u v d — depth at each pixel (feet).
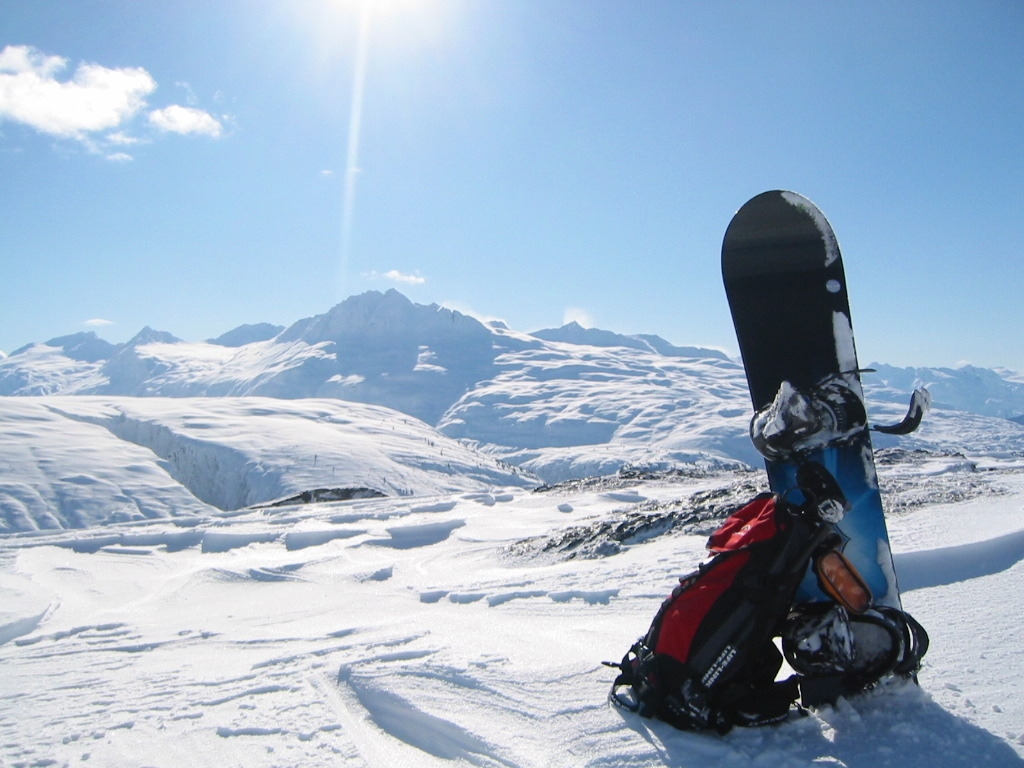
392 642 9.14
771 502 6.05
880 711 5.66
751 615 5.67
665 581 11.60
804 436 6.34
